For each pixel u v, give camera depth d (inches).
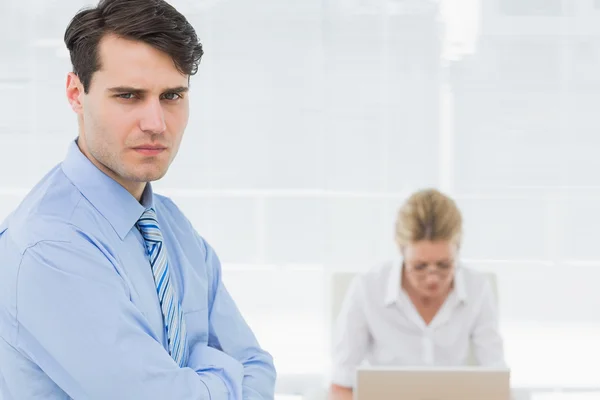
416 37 217.8
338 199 224.7
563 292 221.8
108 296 59.6
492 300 146.6
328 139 222.4
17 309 59.4
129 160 60.8
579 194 219.0
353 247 226.4
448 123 219.8
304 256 227.3
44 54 214.8
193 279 71.8
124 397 58.9
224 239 226.2
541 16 214.8
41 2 213.3
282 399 220.4
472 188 221.1
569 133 217.8
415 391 92.4
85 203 63.5
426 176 222.1
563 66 216.1
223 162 223.1
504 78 217.5
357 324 142.7
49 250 59.5
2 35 213.9
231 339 75.2
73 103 64.7
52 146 216.8
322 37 218.5
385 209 223.9
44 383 61.2
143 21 59.1
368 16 217.8
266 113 221.6
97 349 58.6
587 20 214.1
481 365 143.2
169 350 65.9
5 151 216.4
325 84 220.4
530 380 221.9
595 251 219.9
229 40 218.5
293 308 228.8
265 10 217.6
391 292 142.1
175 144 62.9
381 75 219.5
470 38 216.7
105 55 59.5
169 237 71.9
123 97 60.1
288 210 225.8
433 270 134.6
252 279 227.9
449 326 142.9
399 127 221.1
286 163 223.8
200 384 62.5
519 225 221.5
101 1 61.1
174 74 60.6
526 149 219.3
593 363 221.0
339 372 140.9
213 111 221.1
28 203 64.3
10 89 215.2
